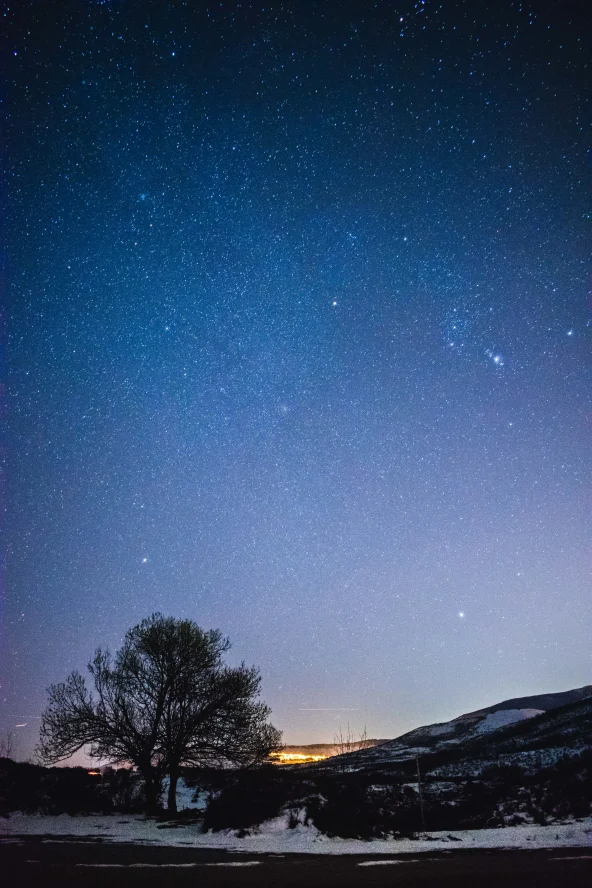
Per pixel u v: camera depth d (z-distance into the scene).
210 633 37.44
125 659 36.00
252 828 24.28
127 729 34.66
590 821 26.28
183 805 37.16
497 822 27.17
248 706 35.56
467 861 17.00
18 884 12.98
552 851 18.97
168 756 33.97
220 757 34.41
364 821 25.00
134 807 34.81
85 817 31.17
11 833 24.78
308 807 25.69
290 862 17.05
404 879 13.81
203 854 18.80
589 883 12.91
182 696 35.19
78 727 34.34
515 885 12.76
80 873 14.62
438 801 32.78
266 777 34.41
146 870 15.25
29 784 36.62
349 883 13.27
